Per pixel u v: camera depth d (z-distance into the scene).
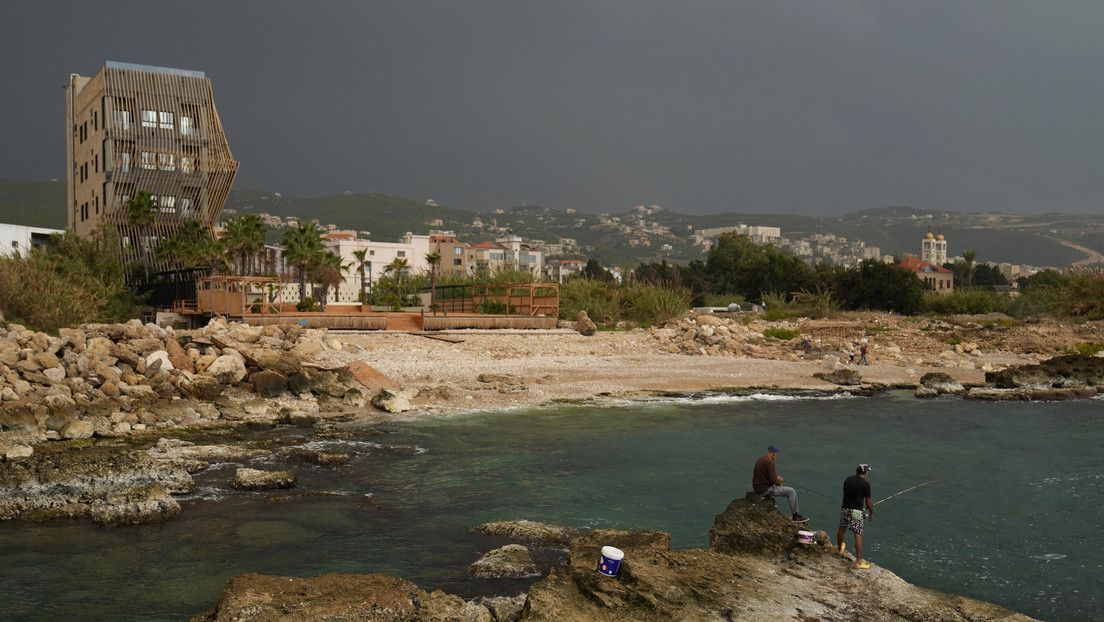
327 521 14.06
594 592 9.62
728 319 52.41
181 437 21.00
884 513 15.14
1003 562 12.45
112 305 41.44
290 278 69.06
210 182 74.56
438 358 36.44
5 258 34.81
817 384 33.53
